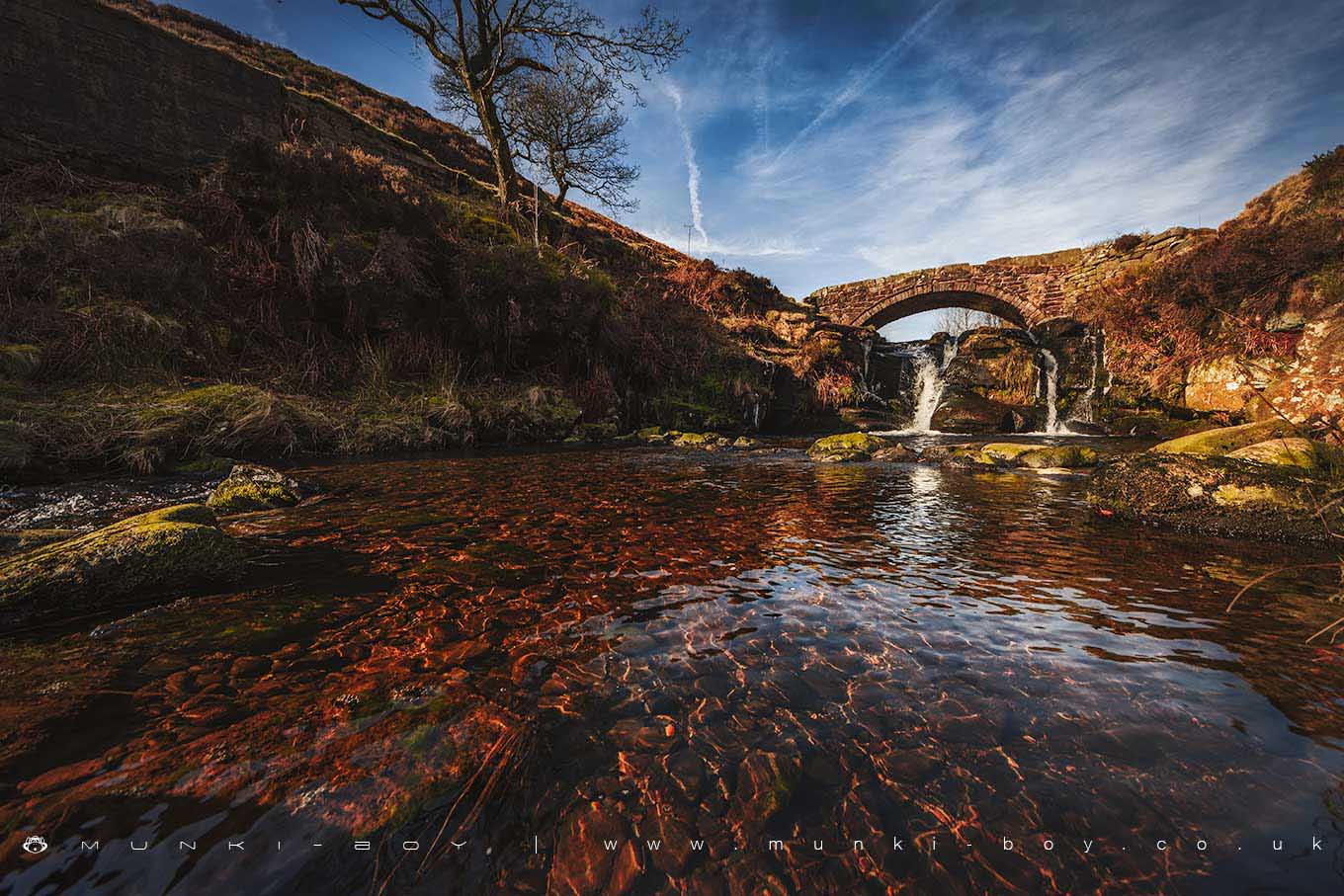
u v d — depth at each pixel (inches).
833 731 65.4
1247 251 512.7
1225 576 122.5
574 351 550.9
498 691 73.1
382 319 427.2
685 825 51.6
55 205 358.9
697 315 811.4
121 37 459.2
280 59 876.0
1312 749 61.3
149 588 102.4
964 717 68.1
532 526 164.1
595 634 90.8
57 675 74.0
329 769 56.6
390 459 310.3
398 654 82.7
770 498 216.7
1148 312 607.5
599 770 58.3
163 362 306.8
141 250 331.6
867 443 382.9
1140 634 92.0
